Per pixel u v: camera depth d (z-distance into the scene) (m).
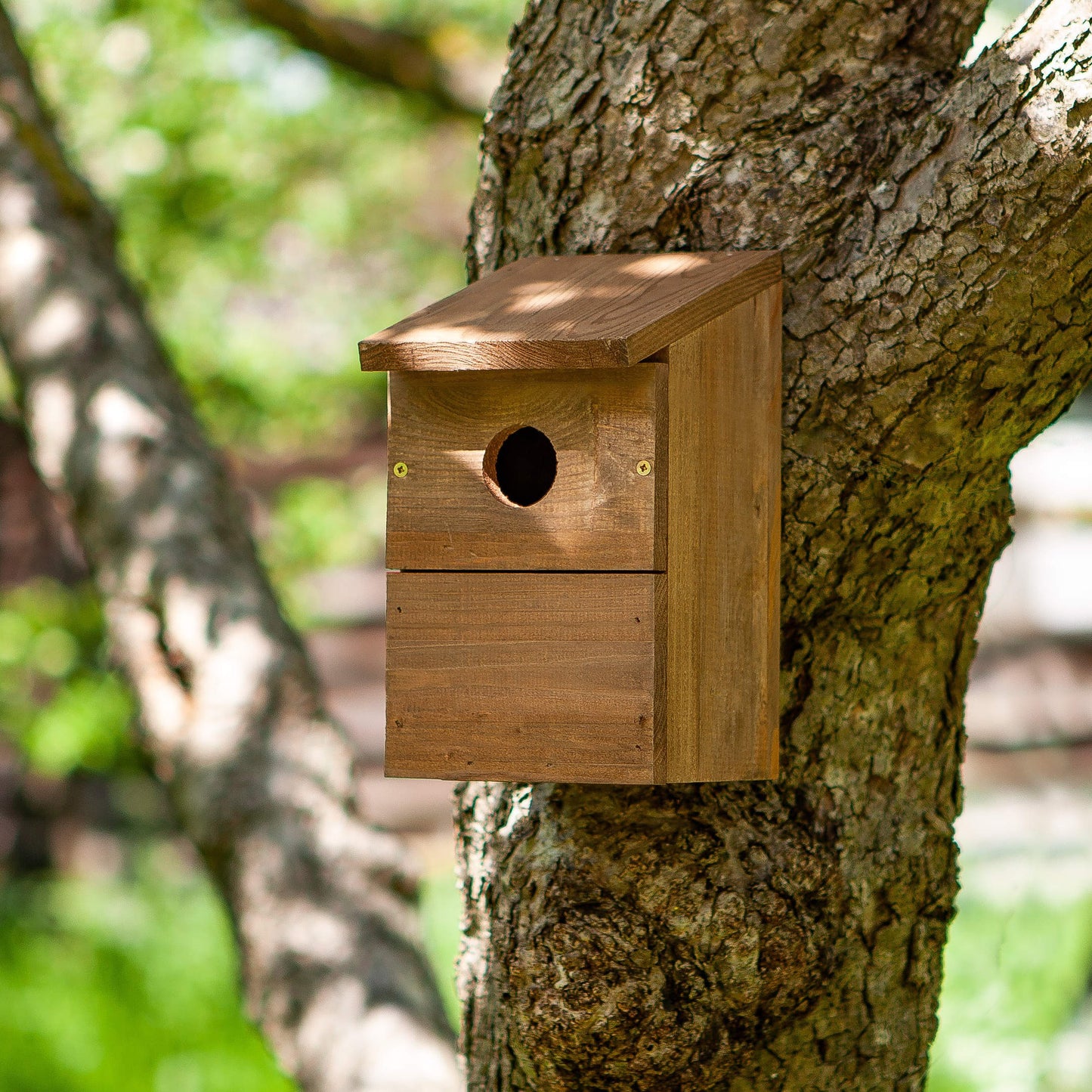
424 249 9.90
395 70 8.25
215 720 4.50
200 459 4.95
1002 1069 6.88
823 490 2.92
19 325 5.07
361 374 9.12
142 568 4.68
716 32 3.04
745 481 2.88
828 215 2.94
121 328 5.11
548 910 2.87
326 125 9.12
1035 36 2.78
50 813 12.34
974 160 2.79
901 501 2.93
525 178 3.17
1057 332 2.80
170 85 8.77
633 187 3.06
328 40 8.21
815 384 2.90
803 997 2.93
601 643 2.79
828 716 3.04
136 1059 7.94
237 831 4.39
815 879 2.95
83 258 5.19
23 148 5.33
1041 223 2.74
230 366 8.86
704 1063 2.85
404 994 4.14
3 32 5.62
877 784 3.08
